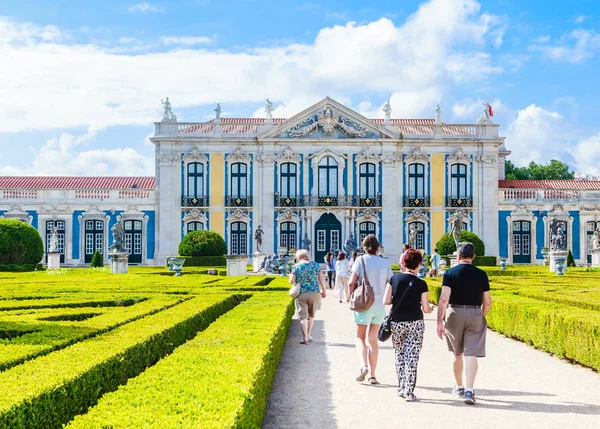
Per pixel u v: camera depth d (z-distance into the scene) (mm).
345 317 17609
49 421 5625
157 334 8953
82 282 21250
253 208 46062
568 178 77188
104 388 6871
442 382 9594
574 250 46469
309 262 13297
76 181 48688
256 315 12117
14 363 7035
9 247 32281
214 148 46000
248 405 5926
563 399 8539
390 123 46750
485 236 46188
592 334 10078
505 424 7406
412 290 8727
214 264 40156
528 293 16078
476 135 46562
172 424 5039
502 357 11562
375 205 46125
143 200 45844
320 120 46156
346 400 8508
